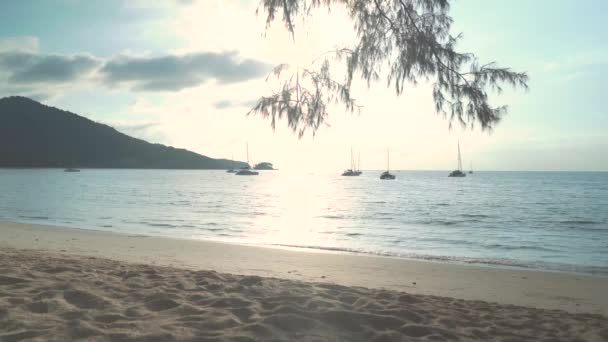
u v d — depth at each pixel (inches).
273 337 155.8
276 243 652.7
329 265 427.8
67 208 1235.9
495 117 183.5
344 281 350.6
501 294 323.9
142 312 182.2
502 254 586.2
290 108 192.1
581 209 1355.8
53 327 157.2
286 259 457.4
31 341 143.9
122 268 296.4
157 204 1462.8
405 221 1018.7
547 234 806.5
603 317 217.9
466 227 911.7
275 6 188.4
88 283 227.6
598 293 331.3
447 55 182.5
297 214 1182.9
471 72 183.9
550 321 203.8
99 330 154.6
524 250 625.0
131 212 1149.1
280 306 189.5
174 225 876.0
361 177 6943.9
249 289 228.7
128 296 206.2
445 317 196.9
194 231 793.6
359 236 758.5
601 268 470.9
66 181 3617.1
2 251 367.2
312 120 195.2
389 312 193.5
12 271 249.0
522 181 4485.7
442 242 695.1
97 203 1454.2
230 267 397.7
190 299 206.2
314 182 4537.4
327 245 641.0
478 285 354.6
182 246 534.6
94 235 619.8
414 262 458.0
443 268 427.2
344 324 174.1
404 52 187.3
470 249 628.7
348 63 195.2
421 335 170.2
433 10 188.2
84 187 2664.9
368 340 159.8
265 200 1775.3
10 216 976.9
